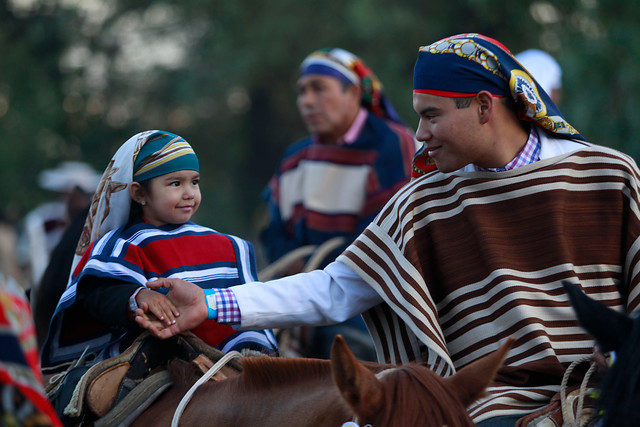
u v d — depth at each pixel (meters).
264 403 3.98
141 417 4.40
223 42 23.59
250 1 23.73
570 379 4.38
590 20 16.92
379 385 3.38
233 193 28.47
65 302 4.70
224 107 28.08
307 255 9.17
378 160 9.59
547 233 4.61
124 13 25.02
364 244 4.86
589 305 3.53
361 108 10.02
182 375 4.48
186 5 23.83
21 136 24.25
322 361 3.98
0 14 25.31
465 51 4.63
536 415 4.11
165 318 4.47
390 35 21.75
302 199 9.84
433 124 4.70
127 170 4.94
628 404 3.20
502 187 4.70
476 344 4.58
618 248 4.65
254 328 4.76
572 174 4.72
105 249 4.76
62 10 25.06
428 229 4.80
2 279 3.26
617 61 16.16
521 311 4.48
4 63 24.50
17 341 3.06
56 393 4.62
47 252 12.24
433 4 21.75
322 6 23.50
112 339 4.87
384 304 4.93
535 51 10.60
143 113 26.36
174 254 4.85
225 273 4.97
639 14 16.50
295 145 10.22
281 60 23.80
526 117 4.74
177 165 4.94
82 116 25.61
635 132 15.84
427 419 3.30
